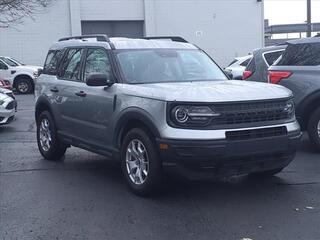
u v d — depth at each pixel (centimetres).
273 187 685
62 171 805
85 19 3147
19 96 2350
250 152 602
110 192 678
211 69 778
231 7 3350
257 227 536
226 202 623
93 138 748
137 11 3231
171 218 569
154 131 611
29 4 2592
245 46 3397
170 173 608
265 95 629
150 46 770
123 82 695
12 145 1046
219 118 596
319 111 872
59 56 876
